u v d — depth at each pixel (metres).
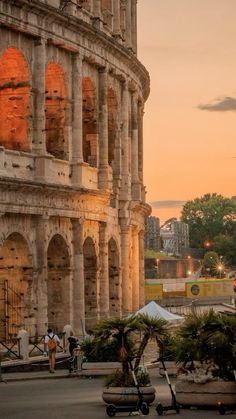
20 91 132.38
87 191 143.25
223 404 73.44
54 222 137.50
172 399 75.62
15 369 113.50
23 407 81.12
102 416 74.06
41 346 128.12
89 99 153.50
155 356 128.62
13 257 132.62
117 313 165.38
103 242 155.38
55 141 143.25
